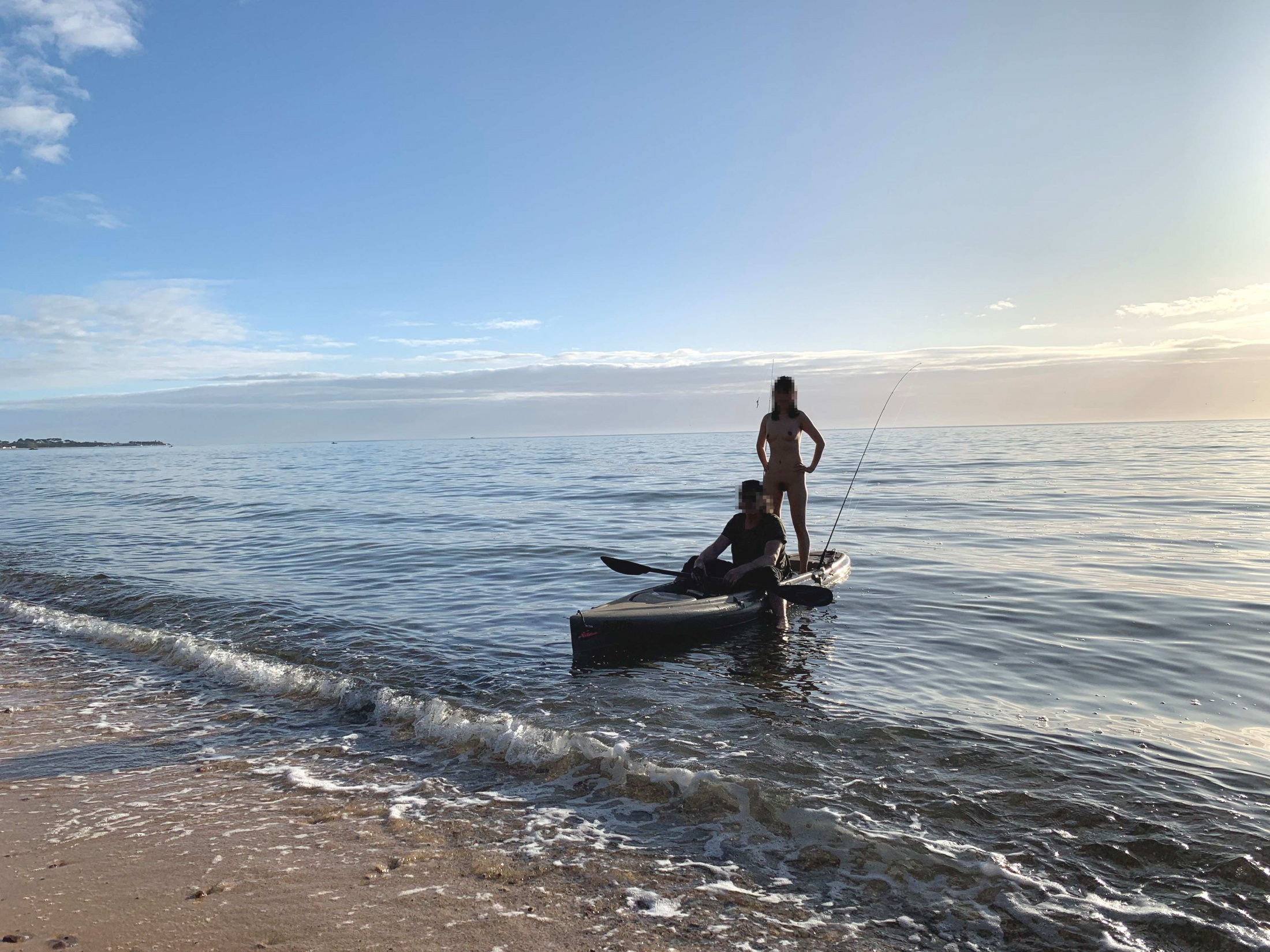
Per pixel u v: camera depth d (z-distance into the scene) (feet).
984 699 16.17
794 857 10.16
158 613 26.05
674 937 8.42
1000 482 70.33
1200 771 12.35
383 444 547.90
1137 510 47.73
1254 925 8.45
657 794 12.07
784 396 26.84
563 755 13.51
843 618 23.72
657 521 49.78
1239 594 24.97
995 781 12.14
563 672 18.86
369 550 39.14
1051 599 25.21
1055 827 10.70
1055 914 8.78
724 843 10.57
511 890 9.44
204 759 14.07
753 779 12.31
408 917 8.85
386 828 11.20
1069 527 41.37
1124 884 9.34
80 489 92.68
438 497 71.20
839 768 12.78
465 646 21.31
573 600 27.17
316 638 22.33
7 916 8.98
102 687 18.69
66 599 29.27
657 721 15.25
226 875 9.88
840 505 54.34
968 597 25.85
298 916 8.89
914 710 15.55
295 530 48.44
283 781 13.01
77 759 14.12
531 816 11.50
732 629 22.53
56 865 10.21
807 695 16.70
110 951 8.22
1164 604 23.98
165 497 76.64
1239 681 16.94
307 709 16.85
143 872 9.98
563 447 251.80
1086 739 13.80
